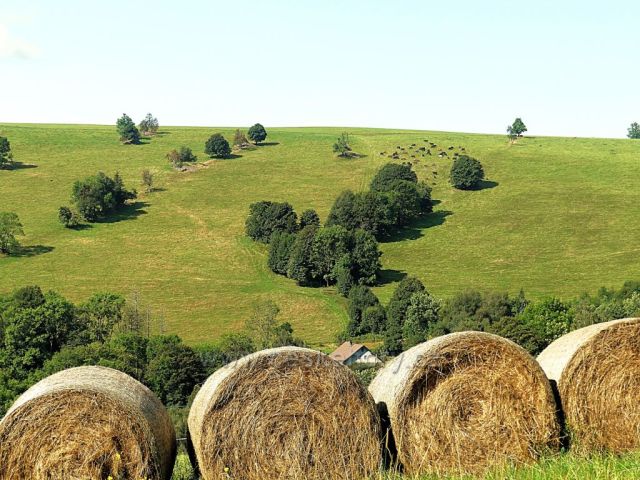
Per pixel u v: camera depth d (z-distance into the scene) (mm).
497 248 124125
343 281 107500
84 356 63188
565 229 129750
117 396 13062
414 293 90312
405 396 14078
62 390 12852
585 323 72938
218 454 13391
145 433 12945
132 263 120562
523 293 94938
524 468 13516
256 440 13508
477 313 86000
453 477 13172
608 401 14945
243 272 118312
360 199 129125
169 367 59188
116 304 86688
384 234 130500
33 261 119812
